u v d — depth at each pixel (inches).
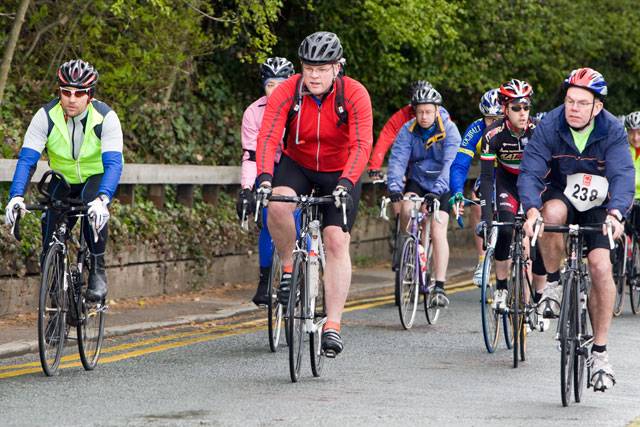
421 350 775.7
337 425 525.0
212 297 1030.4
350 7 1469.0
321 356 675.4
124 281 971.3
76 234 936.9
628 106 2187.5
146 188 1089.4
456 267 1396.4
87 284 667.4
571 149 606.9
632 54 2062.0
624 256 1018.1
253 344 783.7
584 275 608.1
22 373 653.3
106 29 1171.9
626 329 919.7
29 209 631.2
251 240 1144.8
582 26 1881.2
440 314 981.2
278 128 637.9
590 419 556.7
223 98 1441.9
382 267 1362.0
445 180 937.5
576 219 628.4
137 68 1173.1
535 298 781.3
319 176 666.2
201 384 625.9
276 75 816.9
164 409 553.6
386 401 587.2
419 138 947.3
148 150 1224.2
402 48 1616.6
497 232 761.0
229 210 1154.0
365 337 830.5
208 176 1097.4
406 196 918.4
